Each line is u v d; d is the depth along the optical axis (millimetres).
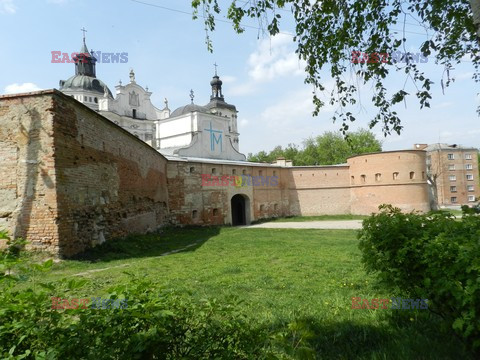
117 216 14125
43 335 2096
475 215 3643
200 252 12102
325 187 37312
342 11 5594
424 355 3330
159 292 2732
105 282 6992
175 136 36531
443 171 59656
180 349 2453
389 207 4402
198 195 26891
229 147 37781
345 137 6184
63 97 10352
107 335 2086
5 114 10055
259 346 2697
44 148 9812
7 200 9797
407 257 3617
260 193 33562
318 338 3916
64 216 9961
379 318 4508
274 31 5730
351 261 9430
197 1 5633
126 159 15672
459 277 2938
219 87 57438
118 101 40719
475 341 2959
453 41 5449
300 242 15008
